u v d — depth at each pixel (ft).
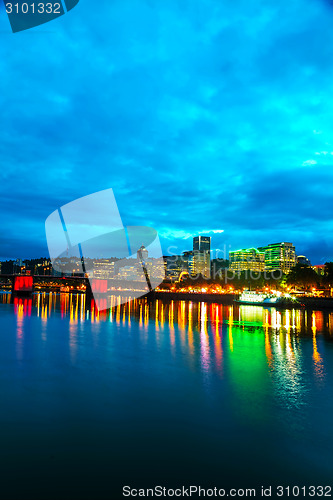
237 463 55.72
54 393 88.89
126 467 53.93
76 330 225.35
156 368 118.83
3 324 253.85
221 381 102.68
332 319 317.83
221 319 315.17
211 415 75.15
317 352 151.23
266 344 172.55
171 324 269.44
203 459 56.70
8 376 105.40
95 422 70.49
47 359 131.54
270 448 60.70
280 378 107.04
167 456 57.41
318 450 60.23
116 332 217.97
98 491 48.03
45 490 47.96
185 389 94.22
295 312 407.23
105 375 108.37
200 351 152.05
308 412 77.66
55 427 67.62
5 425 68.23
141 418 73.00
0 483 49.16
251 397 87.71
